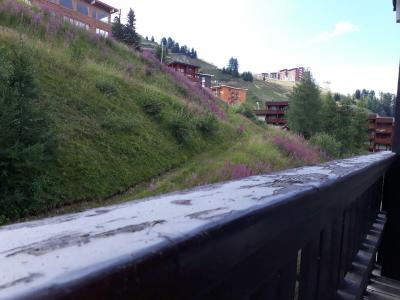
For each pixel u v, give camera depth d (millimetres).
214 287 553
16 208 6215
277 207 701
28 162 6363
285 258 834
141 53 24156
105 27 39312
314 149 18391
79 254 378
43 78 10625
